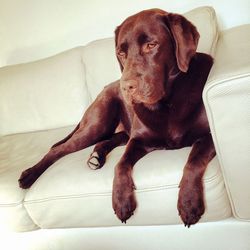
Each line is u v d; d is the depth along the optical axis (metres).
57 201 1.11
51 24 1.89
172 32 1.05
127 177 1.00
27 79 1.73
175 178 0.98
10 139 1.73
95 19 1.80
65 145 1.33
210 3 1.62
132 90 1.07
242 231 1.01
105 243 1.16
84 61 1.61
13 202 1.17
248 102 0.84
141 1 1.70
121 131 1.32
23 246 1.27
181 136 1.06
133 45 1.07
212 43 1.32
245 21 1.62
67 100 1.66
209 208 0.97
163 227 1.07
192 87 1.06
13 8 1.92
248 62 0.87
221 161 0.93
